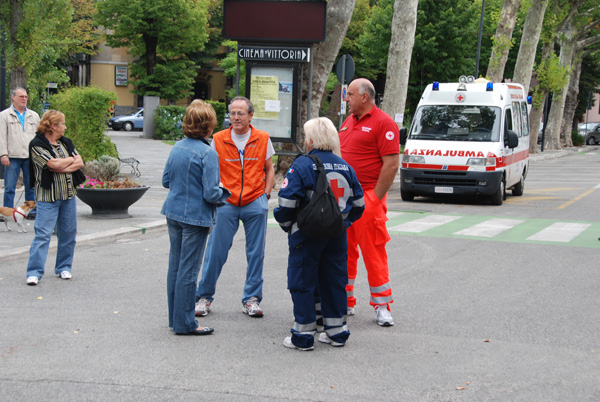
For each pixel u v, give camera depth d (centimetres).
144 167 2034
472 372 462
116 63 5156
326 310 517
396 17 1892
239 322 580
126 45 4400
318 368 466
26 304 616
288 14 1373
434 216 1286
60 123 700
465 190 1459
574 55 4372
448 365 477
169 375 445
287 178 494
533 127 3744
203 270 598
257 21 1380
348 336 520
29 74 1543
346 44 4541
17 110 991
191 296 530
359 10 4584
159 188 1552
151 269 775
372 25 4034
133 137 3575
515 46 4716
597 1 3800
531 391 429
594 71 5453
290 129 1416
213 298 623
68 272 723
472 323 586
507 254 903
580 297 679
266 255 879
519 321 592
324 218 473
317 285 541
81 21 3903
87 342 513
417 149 1502
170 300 540
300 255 499
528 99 1889
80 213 1124
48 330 541
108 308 611
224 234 592
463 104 1561
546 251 927
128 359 476
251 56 1398
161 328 554
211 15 5275
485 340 537
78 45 4003
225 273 771
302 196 491
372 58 4094
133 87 5241
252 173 596
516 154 1636
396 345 523
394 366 473
